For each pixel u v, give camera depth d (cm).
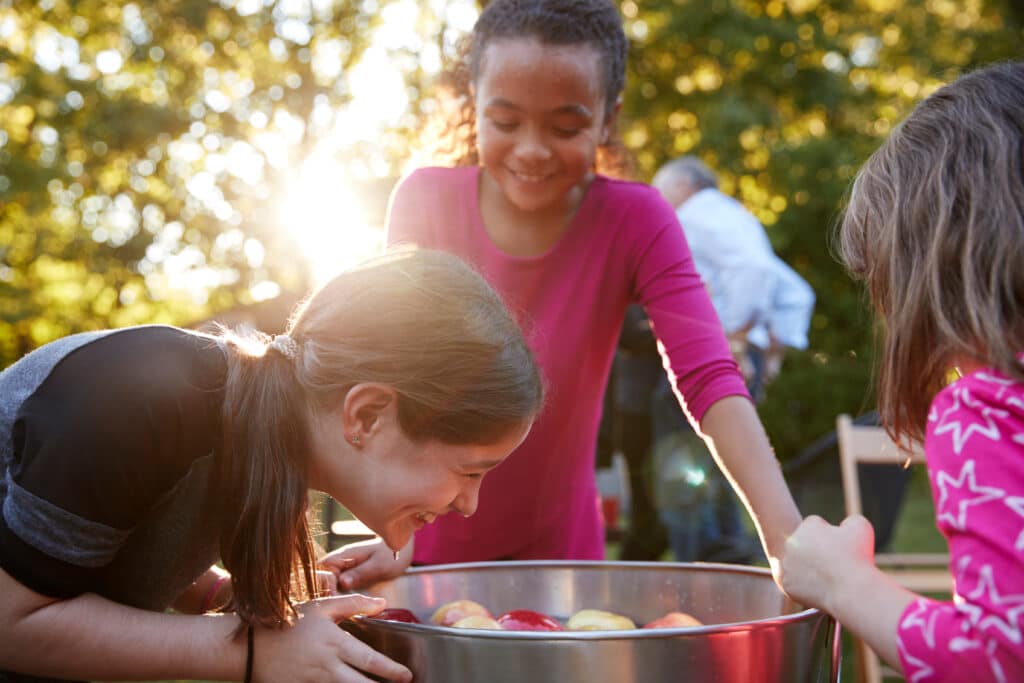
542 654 93
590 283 148
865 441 290
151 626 101
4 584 97
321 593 115
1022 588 81
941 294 93
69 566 98
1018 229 90
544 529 152
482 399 98
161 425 100
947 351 96
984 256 91
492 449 101
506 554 151
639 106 1155
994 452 85
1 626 98
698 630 93
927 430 92
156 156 1142
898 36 1199
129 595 111
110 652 100
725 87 1163
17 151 1121
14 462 101
